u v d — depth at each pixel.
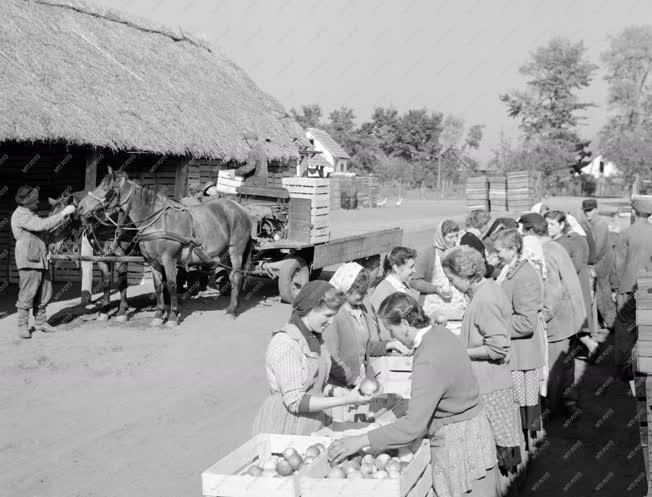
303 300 4.47
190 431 7.19
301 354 4.48
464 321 5.39
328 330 5.33
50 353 9.94
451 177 85.44
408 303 4.32
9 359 9.59
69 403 8.00
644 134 68.38
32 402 8.00
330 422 5.06
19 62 13.64
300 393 4.40
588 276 9.67
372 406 5.26
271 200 14.02
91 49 16.72
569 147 66.81
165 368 9.41
